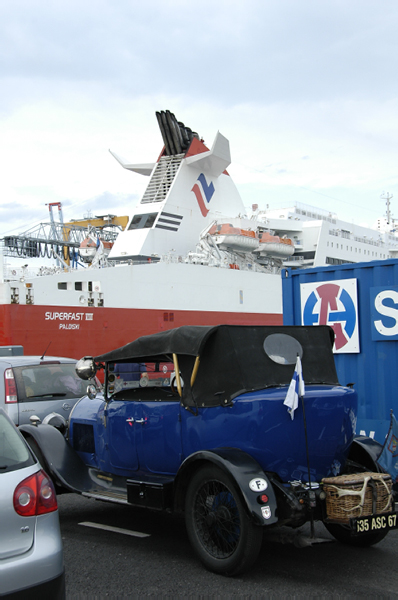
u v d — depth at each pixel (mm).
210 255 27219
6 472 3371
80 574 4523
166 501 4879
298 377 4488
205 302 26656
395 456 5125
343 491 4320
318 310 9086
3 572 3111
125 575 4492
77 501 7180
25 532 3289
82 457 6324
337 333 8766
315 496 4414
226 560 4367
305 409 4605
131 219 27406
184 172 27766
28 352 19984
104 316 22359
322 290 9039
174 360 5012
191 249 28031
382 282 8391
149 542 5367
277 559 4902
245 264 30312
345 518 4301
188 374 4965
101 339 22234
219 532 4477
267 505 4168
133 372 5586
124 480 5746
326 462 4797
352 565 4742
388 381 8203
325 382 5215
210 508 4609
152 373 5418
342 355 8734
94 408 6316
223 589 4195
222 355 4789
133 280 23500
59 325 20875
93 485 5914
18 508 3285
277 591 4160
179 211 27359
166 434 5152
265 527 4246
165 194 27422
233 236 27453
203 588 4215
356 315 8555
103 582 4344
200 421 4852
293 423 4555
